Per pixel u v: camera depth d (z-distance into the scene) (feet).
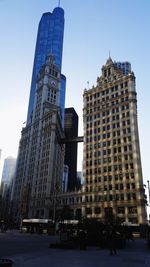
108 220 258.57
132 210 269.64
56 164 438.40
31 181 437.58
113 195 292.40
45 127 461.78
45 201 370.53
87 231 104.53
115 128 333.42
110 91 368.68
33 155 469.57
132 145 304.09
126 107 334.44
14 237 161.07
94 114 371.97
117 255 69.10
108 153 324.60
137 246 111.65
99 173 320.91
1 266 26.25
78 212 321.11
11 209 464.65
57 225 243.60
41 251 75.66
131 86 342.44
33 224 256.11
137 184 278.46
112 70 385.09
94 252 76.69
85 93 402.93
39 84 556.92
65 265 46.98
